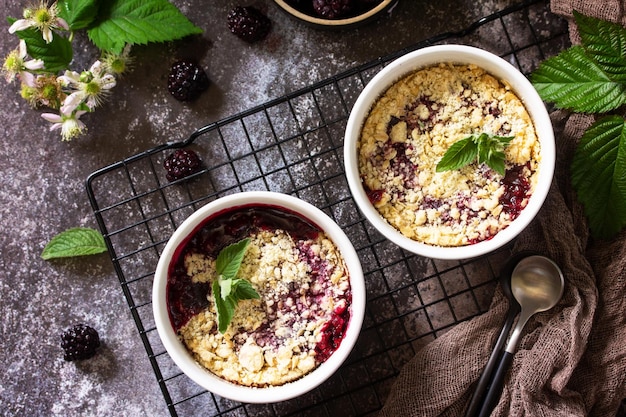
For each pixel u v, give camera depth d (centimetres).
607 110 54
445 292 58
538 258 56
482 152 51
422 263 60
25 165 62
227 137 61
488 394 55
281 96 61
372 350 60
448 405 56
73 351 60
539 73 55
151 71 61
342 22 56
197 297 53
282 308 53
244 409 60
